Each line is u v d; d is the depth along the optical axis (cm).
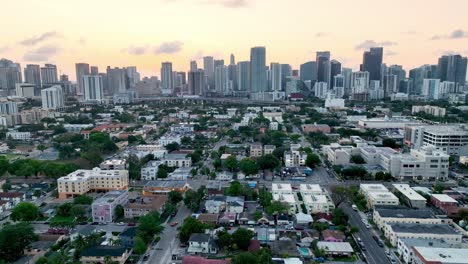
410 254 17812
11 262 18038
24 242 18850
